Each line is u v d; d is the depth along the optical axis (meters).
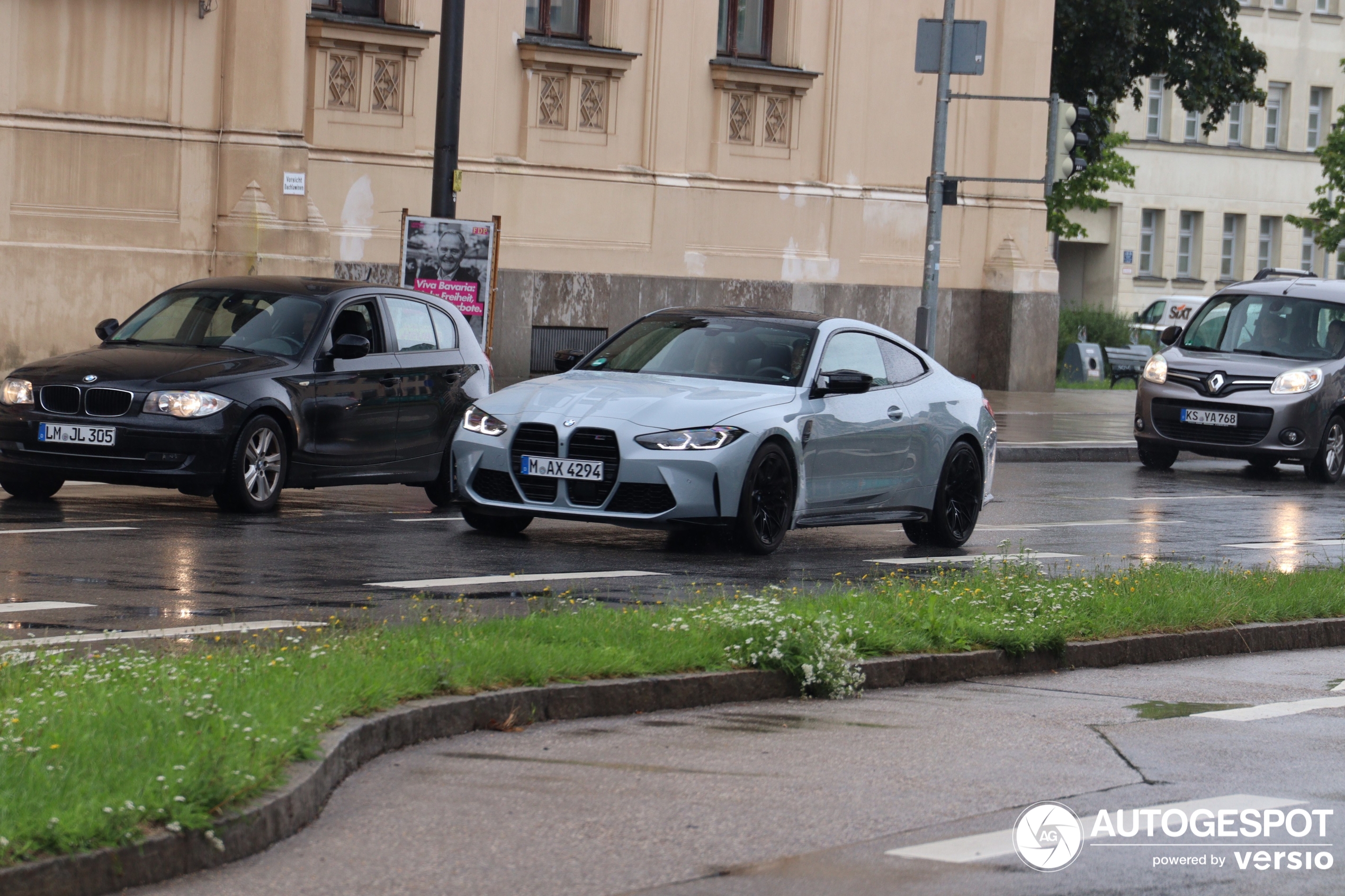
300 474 15.99
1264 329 26.89
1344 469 26.25
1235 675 11.07
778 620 9.91
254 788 6.42
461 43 22.34
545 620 9.91
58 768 6.18
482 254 22.39
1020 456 26.47
